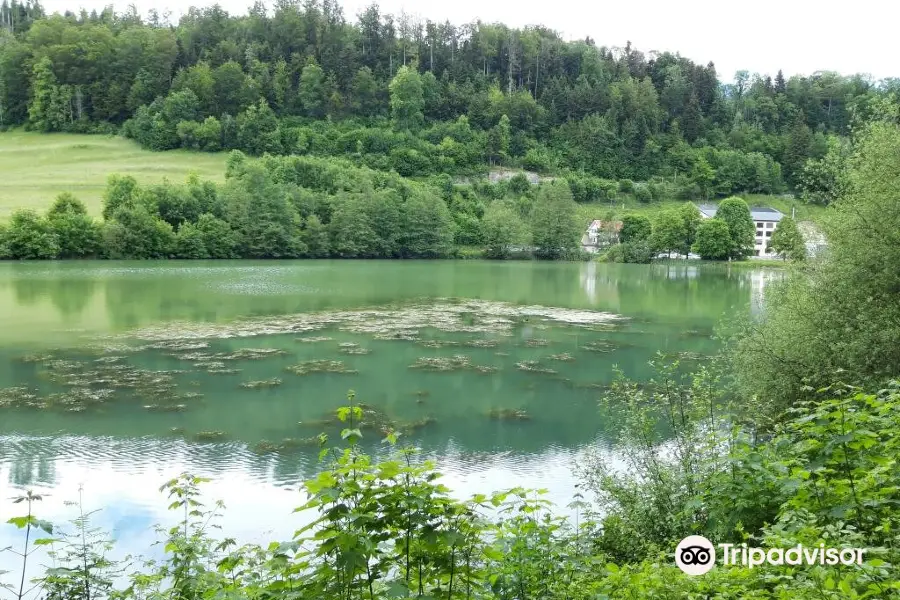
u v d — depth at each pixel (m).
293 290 60.47
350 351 33.00
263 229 97.00
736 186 155.75
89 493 15.11
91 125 152.75
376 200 107.25
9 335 34.81
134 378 26.45
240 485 15.83
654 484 9.81
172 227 91.12
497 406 23.88
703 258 116.00
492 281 75.50
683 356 33.44
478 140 158.75
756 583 5.41
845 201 17.61
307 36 184.25
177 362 29.50
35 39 162.62
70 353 30.80
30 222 79.00
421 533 4.36
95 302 47.91
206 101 154.25
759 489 6.47
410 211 109.38
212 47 177.88
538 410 23.42
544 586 6.39
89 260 81.44
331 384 26.47
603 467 11.87
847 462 5.91
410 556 4.64
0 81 154.50
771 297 19.97
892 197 16.09
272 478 16.33
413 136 156.50
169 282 62.09
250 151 145.12
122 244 84.06
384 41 191.12
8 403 22.64
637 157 167.00
